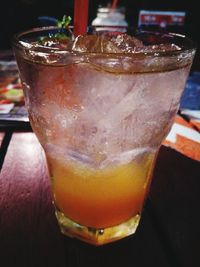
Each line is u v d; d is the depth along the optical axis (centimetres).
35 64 11
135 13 59
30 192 16
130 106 11
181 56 12
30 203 15
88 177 12
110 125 12
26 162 18
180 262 12
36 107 12
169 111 13
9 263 12
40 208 15
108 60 11
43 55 11
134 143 12
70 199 13
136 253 13
